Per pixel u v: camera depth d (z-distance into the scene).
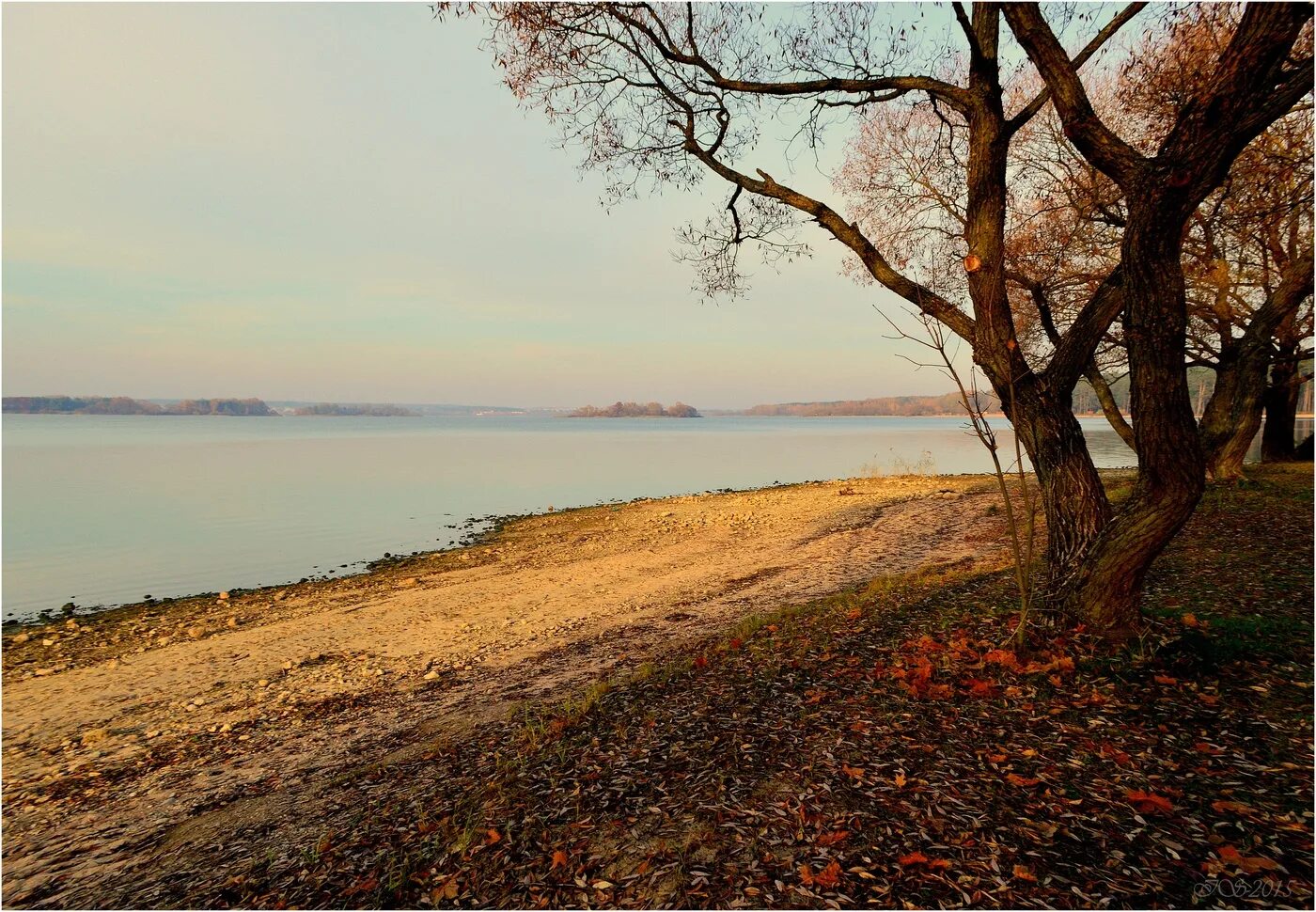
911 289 7.65
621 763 5.53
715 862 3.98
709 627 11.84
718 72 8.51
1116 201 12.78
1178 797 4.08
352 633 13.88
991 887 3.49
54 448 81.25
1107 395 14.87
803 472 50.84
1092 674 5.80
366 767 7.09
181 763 8.18
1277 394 22.64
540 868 4.20
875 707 5.82
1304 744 4.46
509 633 13.16
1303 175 11.12
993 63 6.93
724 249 10.54
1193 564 9.55
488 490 41.97
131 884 5.16
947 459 58.41
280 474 51.28
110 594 18.39
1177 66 10.15
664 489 41.78
